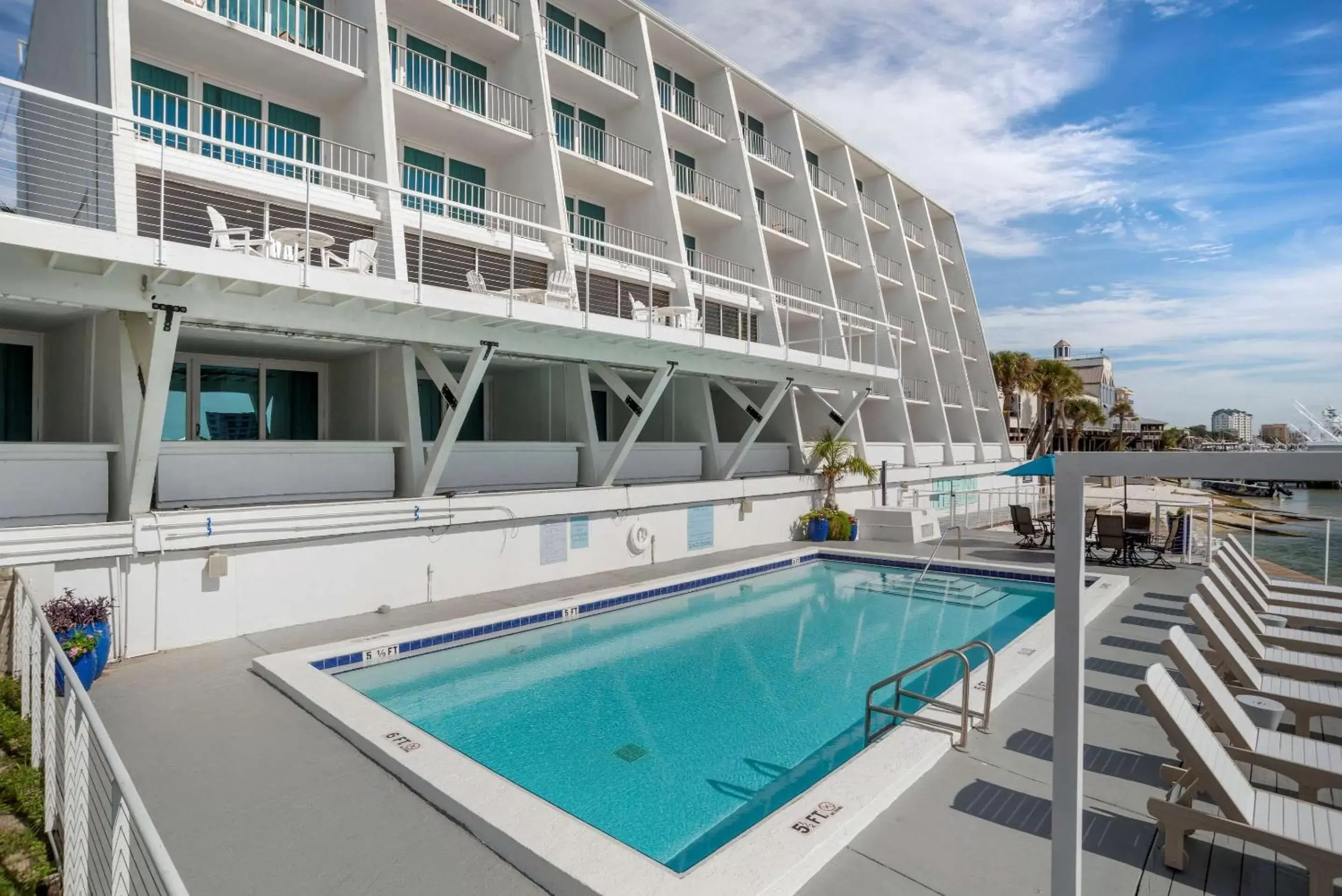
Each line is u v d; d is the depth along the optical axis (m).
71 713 3.50
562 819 4.60
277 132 12.85
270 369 13.86
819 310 23.95
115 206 8.99
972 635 11.21
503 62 16.14
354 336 10.77
